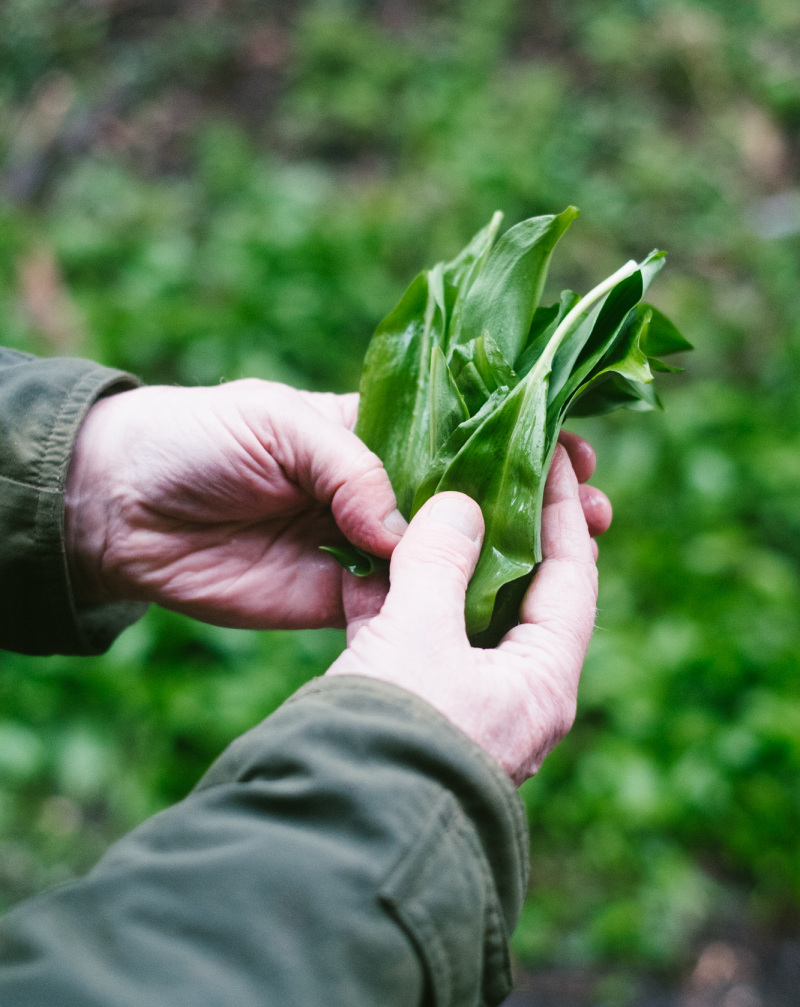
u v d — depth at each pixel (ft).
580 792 6.41
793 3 14.05
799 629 7.09
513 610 2.56
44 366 2.92
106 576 3.22
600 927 5.91
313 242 9.63
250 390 2.93
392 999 1.49
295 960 1.41
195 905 1.45
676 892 6.04
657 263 2.79
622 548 7.86
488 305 2.85
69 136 11.38
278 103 12.09
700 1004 5.69
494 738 2.02
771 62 13.39
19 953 1.37
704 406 8.86
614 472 8.44
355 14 13.21
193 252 10.18
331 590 3.25
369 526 2.77
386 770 1.65
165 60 12.21
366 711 1.76
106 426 3.01
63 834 6.01
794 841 6.17
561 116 12.17
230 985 1.37
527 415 2.47
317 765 1.62
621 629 7.20
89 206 10.57
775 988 5.77
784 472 8.23
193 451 2.92
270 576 3.24
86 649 3.10
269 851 1.51
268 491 3.00
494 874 1.77
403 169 11.37
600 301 2.73
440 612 2.08
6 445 2.74
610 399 3.06
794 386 9.28
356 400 3.62
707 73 12.80
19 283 9.10
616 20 13.20
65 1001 1.30
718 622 7.14
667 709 6.70
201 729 6.48
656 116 12.59
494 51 12.95
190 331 8.80
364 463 2.78
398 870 1.54
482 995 1.81
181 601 3.26
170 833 1.58
